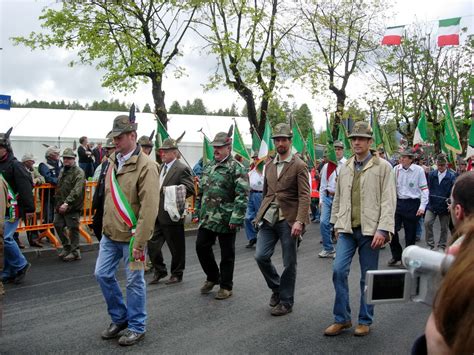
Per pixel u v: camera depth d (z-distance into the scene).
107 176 4.59
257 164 9.80
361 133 4.85
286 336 4.77
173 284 6.78
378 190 4.78
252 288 6.57
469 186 2.18
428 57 24.16
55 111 24.41
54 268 7.63
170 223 6.73
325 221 8.83
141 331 4.57
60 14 11.86
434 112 24.81
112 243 4.56
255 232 9.82
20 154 22.02
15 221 6.57
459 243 1.30
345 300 4.84
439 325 1.17
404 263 1.53
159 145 10.34
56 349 4.35
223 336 4.75
